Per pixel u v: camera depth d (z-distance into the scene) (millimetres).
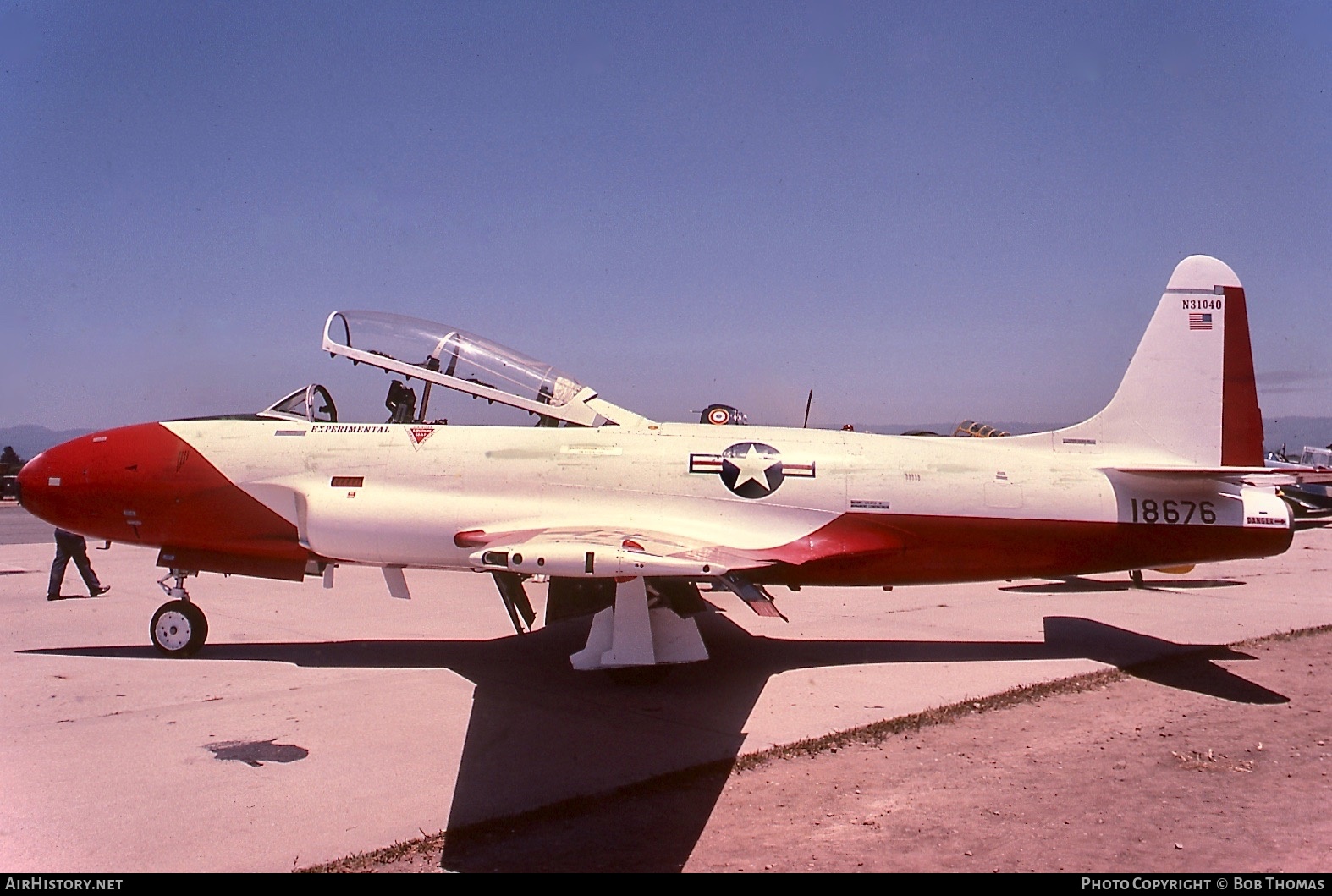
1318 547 17688
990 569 7641
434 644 8086
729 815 4301
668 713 5953
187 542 7762
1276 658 7691
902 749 5293
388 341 8227
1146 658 7637
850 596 11250
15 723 5605
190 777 4707
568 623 9070
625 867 3729
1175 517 7559
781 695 6434
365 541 7461
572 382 8164
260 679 6801
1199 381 7938
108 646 7852
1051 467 7680
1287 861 3787
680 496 7449
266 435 7812
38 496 7879
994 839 4012
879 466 7539
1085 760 5094
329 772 4805
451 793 4520
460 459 7535
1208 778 4793
